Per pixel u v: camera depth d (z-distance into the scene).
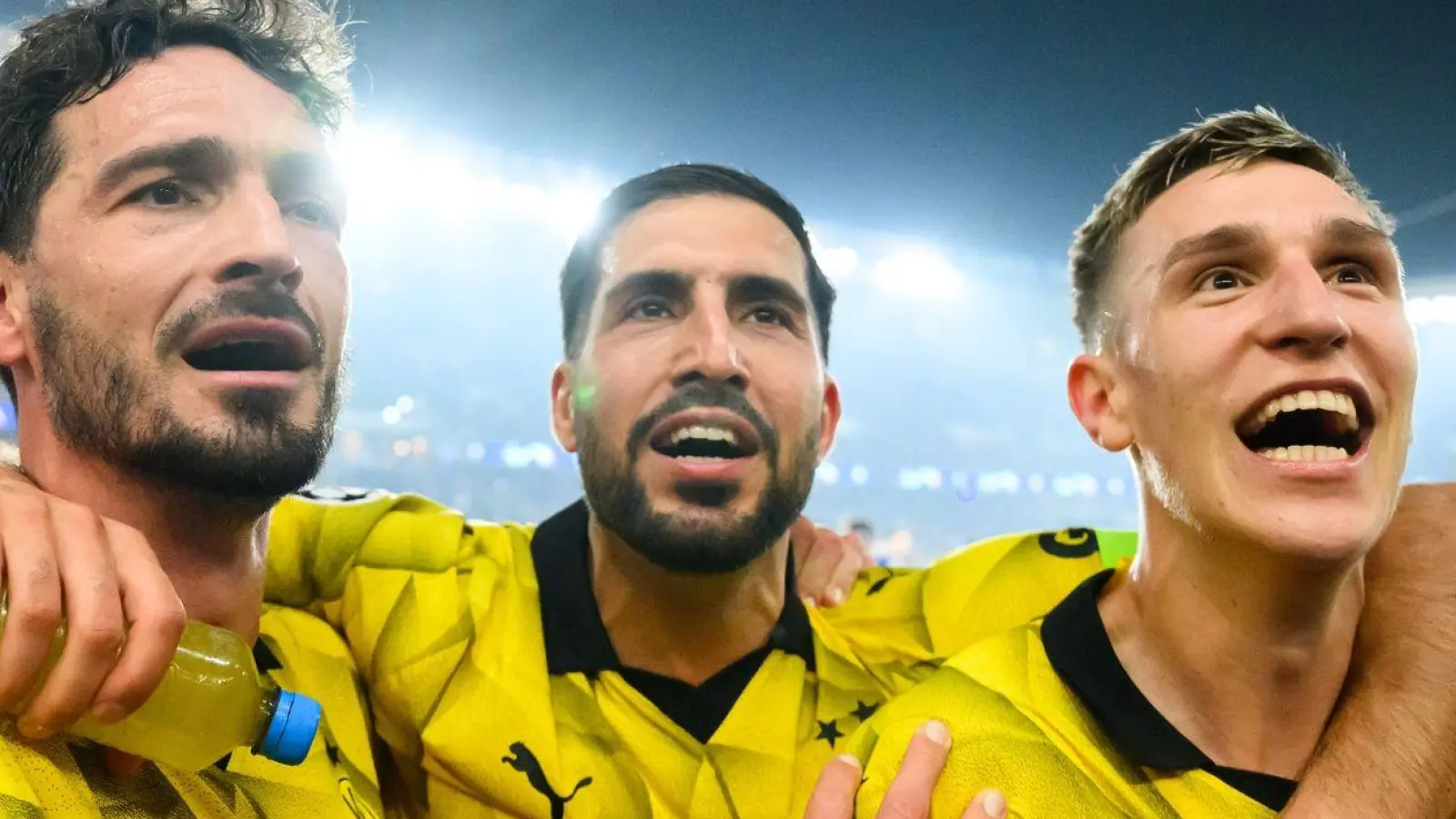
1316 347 0.85
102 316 0.75
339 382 0.87
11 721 0.66
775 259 1.13
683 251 1.10
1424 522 0.98
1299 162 0.96
